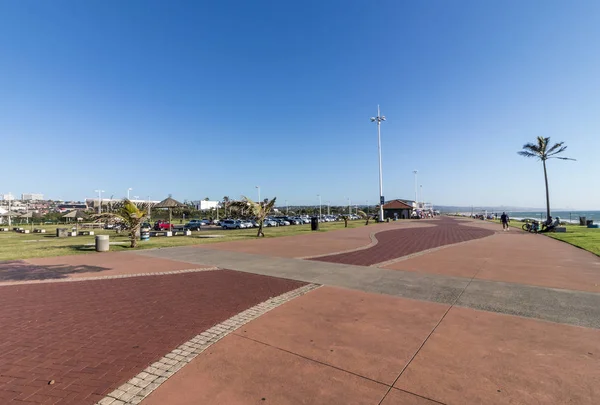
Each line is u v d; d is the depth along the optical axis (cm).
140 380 358
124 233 3288
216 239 2164
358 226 3806
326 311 591
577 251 1362
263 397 321
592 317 543
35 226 5809
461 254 1297
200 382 352
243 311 600
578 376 354
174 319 562
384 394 323
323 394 325
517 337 461
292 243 1823
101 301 681
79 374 374
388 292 719
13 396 328
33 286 823
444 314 566
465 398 314
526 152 3541
